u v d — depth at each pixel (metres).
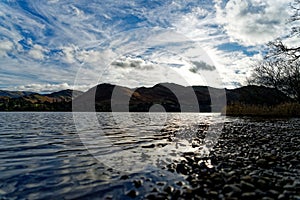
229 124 21.70
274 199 4.38
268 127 17.77
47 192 5.04
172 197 4.68
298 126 18.38
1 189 5.18
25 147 10.53
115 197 4.77
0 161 7.77
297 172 6.12
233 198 4.44
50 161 7.84
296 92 38.31
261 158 7.65
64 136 14.58
